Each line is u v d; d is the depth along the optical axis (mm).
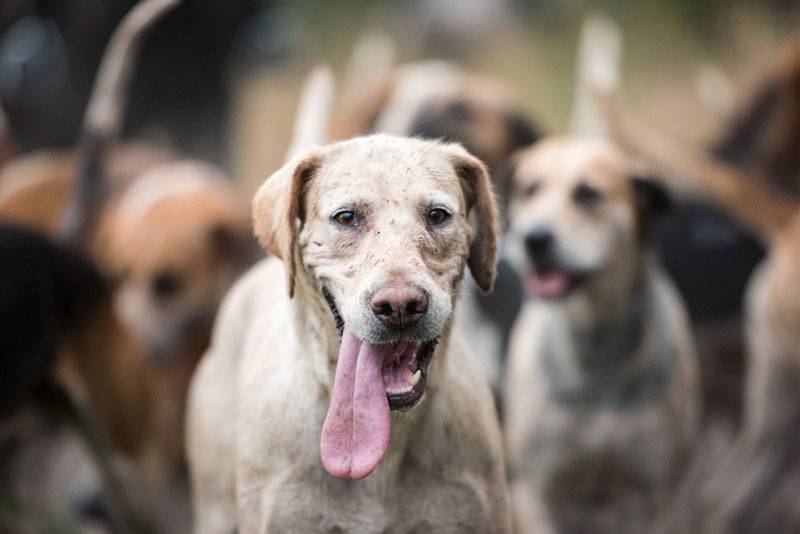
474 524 7070
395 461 6992
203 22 17875
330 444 6516
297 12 24750
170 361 12102
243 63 20906
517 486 10828
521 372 10844
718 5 22422
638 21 22703
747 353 12961
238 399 8055
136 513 11008
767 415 11930
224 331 8586
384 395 6512
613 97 12836
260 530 7125
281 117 22656
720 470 12625
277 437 7098
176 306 12148
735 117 13719
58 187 13383
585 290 10516
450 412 7031
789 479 11938
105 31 17531
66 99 17641
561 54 22938
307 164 6891
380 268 6480
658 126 21047
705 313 13047
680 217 13055
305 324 7059
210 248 12336
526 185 11078
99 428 10820
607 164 10906
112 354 10766
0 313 10023
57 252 10609
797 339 11703
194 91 18016
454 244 6820
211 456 8500
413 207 6738
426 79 15016
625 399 10453
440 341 6914
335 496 7012
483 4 24172
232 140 18844
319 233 6820
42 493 12031
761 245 13047
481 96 14406
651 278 10703
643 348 10461
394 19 24891
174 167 13797
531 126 14500
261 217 7012
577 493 10711
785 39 21906
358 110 14898
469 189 7152
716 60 22094
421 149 6965
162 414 11727
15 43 17641
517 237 10820
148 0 17516
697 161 12758
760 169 13406
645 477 10531
